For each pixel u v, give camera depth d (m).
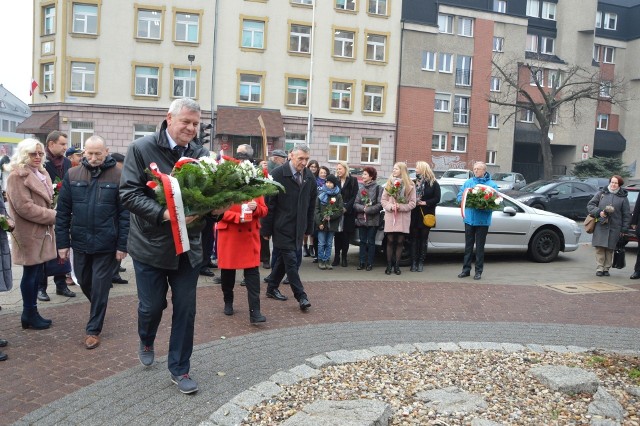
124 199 4.21
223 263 6.54
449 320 7.05
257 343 5.84
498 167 45.03
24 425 3.93
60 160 8.00
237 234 6.50
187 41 34.19
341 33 37.19
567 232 11.95
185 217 4.03
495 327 6.71
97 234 5.67
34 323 6.23
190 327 4.54
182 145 4.43
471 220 9.80
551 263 11.84
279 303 7.72
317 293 8.36
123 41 33.53
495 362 5.16
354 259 11.95
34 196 6.07
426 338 6.14
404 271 10.52
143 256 4.44
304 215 7.24
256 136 34.44
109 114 33.62
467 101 43.25
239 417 3.97
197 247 4.46
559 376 4.58
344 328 6.48
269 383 4.54
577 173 44.81
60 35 33.03
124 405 4.26
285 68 35.88
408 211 10.04
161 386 4.62
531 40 49.22
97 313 5.69
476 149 43.44
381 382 4.62
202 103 34.62
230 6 34.72
